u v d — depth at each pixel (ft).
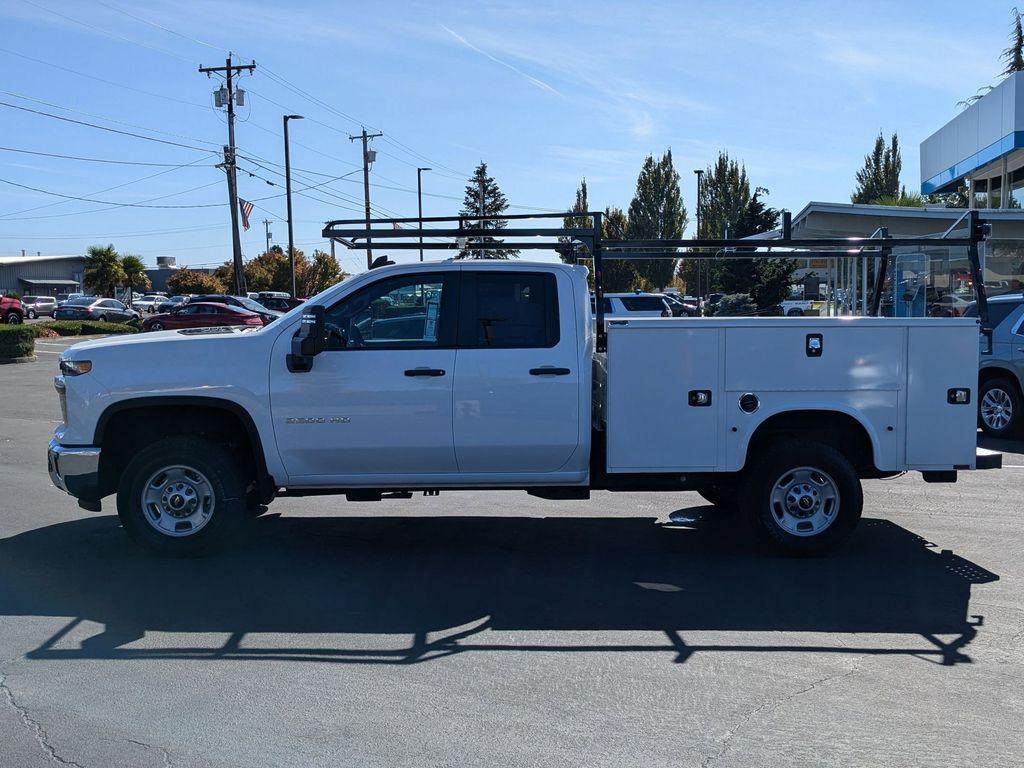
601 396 23.36
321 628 18.19
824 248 27.63
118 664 16.33
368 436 22.15
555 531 26.16
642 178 220.23
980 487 31.94
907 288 28.89
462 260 22.75
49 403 56.13
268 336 22.33
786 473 22.75
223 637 17.67
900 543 24.64
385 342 22.43
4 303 144.97
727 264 62.39
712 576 21.77
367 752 13.07
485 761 12.79
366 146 169.07
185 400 22.04
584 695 15.02
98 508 23.29
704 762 12.76
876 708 14.56
